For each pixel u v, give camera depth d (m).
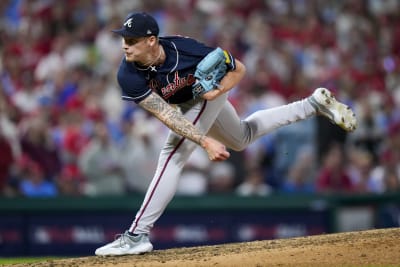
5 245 40.78
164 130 47.88
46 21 58.16
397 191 41.81
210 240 40.38
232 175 45.66
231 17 59.59
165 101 22.11
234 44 57.28
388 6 64.50
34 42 56.66
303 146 47.22
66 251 40.62
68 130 47.16
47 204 40.84
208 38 57.75
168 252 23.27
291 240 24.25
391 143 49.81
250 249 22.89
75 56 54.72
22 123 46.78
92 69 54.12
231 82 22.02
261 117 24.31
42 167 45.09
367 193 41.25
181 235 40.38
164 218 40.38
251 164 45.59
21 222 40.84
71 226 40.75
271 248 22.72
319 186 46.19
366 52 60.38
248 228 40.50
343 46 59.78
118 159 45.31
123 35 20.89
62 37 56.47
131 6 59.03
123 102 50.44
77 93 50.78
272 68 54.28
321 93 24.33
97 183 44.78
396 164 48.91
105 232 40.62
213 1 60.69
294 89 53.84
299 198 40.72
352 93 55.25
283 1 61.53
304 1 61.94
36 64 55.03
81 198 40.88
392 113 54.31
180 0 60.22
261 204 40.56
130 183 45.25
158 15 59.38
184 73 21.72
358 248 21.50
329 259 20.70
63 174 45.19
